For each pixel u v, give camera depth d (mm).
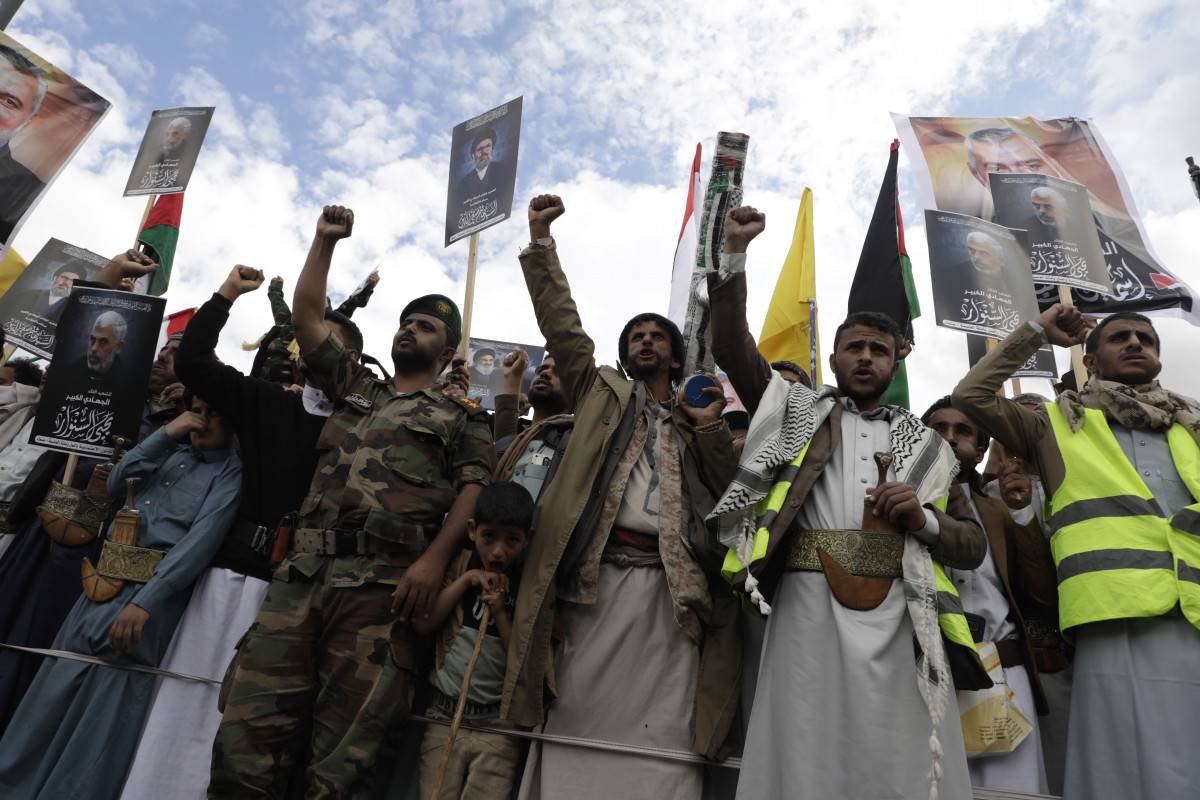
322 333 3635
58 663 3463
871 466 3123
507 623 3096
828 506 3066
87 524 3910
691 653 3176
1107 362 3623
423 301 3980
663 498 3264
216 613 3586
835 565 2914
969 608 3594
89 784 3279
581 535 3154
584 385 3605
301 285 3635
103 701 3383
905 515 2883
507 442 4305
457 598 3152
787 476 3076
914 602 2812
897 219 5945
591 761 2977
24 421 4836
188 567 3504
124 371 3980
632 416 3412
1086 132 6789
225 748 2951
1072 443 3395
